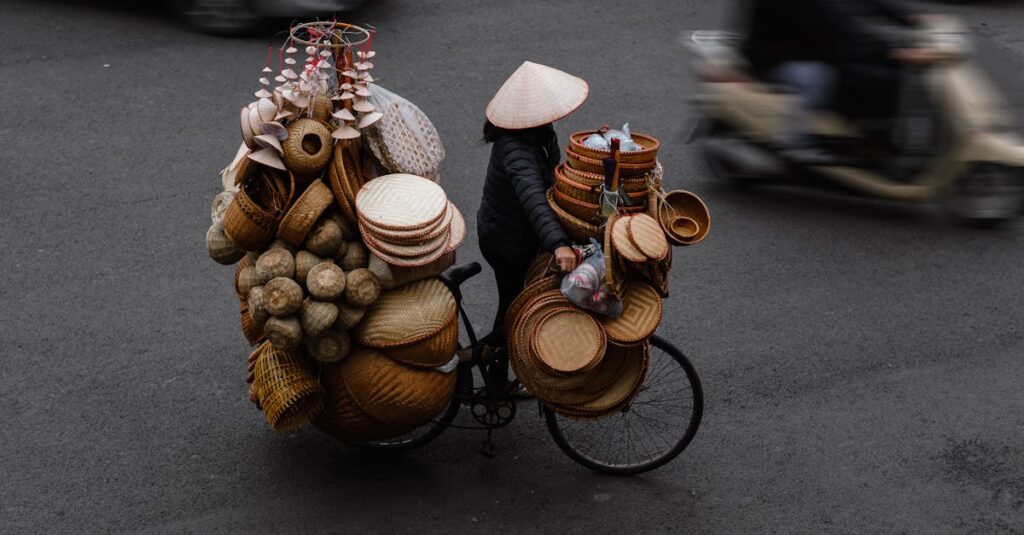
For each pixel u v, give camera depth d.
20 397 5.30
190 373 5.54
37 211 7.12
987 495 4.81
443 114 8.73
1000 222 7.24
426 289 4.38
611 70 9.77
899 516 4.68
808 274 6.68
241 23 10.24
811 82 7.26
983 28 11.09
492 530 4.54
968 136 7.05
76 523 4.51
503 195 4.60
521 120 4.41
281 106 4.15
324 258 4.19
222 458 4.93
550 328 4.34
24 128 8.32
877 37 7.16
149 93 9.02
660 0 11.72
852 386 5.58
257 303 4.11
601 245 4.37
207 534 4.46
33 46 9.95
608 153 4.18
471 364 4.76
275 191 4.16
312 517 4.58
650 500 4.74
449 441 5.10
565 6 11.42
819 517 4.66
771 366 5.73
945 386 5.59
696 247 6.98
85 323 5.95
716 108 7.64
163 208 7.22
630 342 4.31
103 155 7.93
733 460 5.01
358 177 4.32
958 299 6.42
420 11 11.09
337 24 4.38
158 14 10.81
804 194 7.82
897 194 7.38
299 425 4.42
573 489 4.80
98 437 5.04
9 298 6.15
